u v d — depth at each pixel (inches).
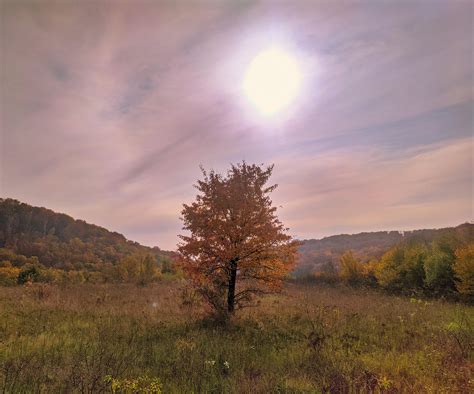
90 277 1524.4
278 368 281.9
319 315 515.8
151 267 1514.5
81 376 224.4
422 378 249.9
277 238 454.6
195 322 442.0
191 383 236.2
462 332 390.6
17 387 208.8
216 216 465.1
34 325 408.8
